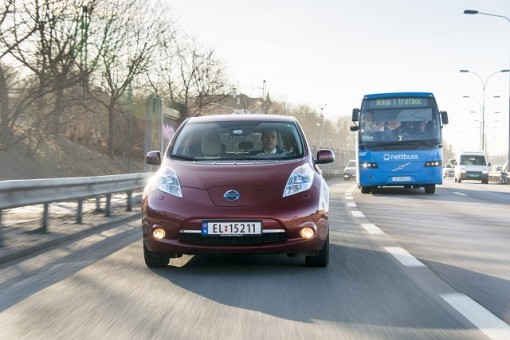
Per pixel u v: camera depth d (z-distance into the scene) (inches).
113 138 1295.5
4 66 836.0
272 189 255.1
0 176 817.5
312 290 224.1
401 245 342.6
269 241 251.3
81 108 1122.7
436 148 831.1
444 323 179.2
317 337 164.7
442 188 1140.5
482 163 1716.3
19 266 277.4
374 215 525.7
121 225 439.5
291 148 290.5
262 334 167.3
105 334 168.2
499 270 267.4
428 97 842.2
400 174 832.9
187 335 166.7
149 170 861.2
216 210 249.3
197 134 300.2
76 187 427.5
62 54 851.4
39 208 571.2
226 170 263.9
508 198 791.1
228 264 279.4
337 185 1294.3
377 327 174.6
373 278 247.0
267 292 220.7
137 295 216.5
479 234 396.2
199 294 217.8
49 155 1043.9
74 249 327.6
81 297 213.8
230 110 2588.6
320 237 257.3
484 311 193.5
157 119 877.8
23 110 847.1
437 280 243.9
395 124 838.5
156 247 254.5
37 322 181.3
